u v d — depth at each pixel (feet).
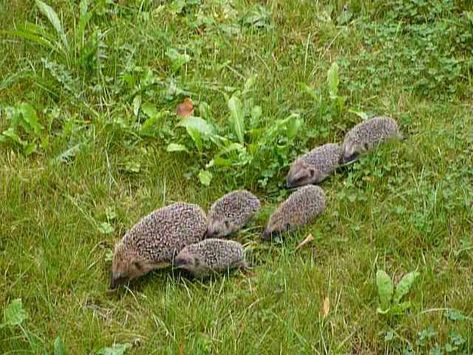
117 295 9.93
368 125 10.98
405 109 11.43
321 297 9.86
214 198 10.67
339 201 10.55
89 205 10.57
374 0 12.43
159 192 10.68
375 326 9.70
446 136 11.05
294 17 12.29
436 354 9.47
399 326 9.67
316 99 11.35
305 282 9.94
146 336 9.64
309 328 9.65
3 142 10.97
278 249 10.24
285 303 9.82
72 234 10.26
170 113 11.27
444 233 10.32
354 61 11.85
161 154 10.96
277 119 11.18
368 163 10.82
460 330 9.60
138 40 11.91
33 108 11.18
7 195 10.50
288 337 9.53
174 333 9.62
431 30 12.04
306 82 11.69
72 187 10.66
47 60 11.55
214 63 11.78
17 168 10.77
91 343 9.56
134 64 11.68
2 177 10.63
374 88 11.57
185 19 12.22
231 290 9.96
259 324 9.66
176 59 11.68
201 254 9.95
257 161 10.80
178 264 9.95
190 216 10.25
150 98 11.41
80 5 11.89
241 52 11.91
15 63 11.67
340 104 11.32
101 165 10.85
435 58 11.80
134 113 11.26
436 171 10.80
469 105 11.45
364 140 10.90
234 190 10.71
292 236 10.32
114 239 10.32
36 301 9.82
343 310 9.80
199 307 9.76
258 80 11.59
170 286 9.95
